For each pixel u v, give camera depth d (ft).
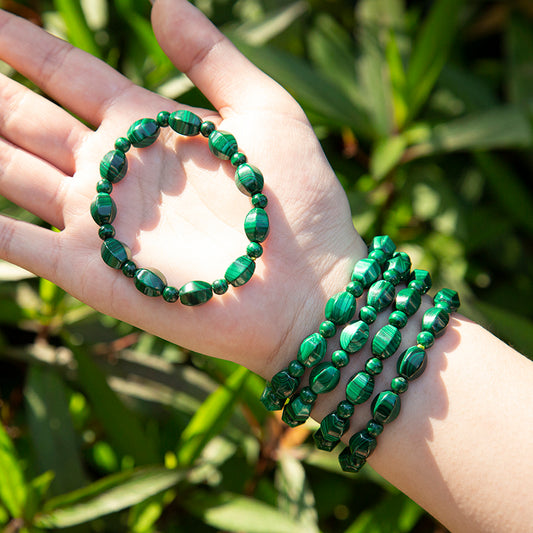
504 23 1.86
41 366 1.59
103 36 1.71
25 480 1.50
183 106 1.47
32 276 1.53
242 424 1.59
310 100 1.66
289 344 1.39
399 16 1.79
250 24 1.69
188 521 1.59
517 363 1.34
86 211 1.40
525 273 1.76
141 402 1.61
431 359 1.35
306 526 1.51
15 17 1.44
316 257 1.41
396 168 1.73
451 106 1.83
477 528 1.30
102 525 1.58
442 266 1.68
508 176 1.73
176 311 1.38
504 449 1.29
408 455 1.33
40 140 1.43
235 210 1.43
